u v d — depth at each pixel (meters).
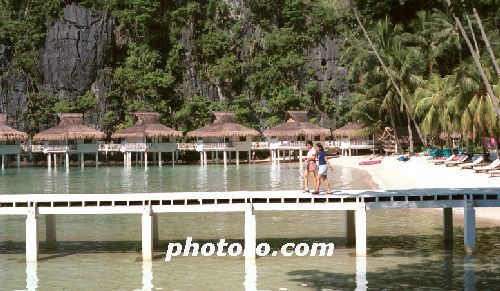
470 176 42.09
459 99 52.41
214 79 103.69
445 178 42.56
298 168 72.00
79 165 85.44
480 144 63.62
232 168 74.31
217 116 86.56
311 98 103.75
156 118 86.38
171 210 20.48
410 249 21.39
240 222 27.59
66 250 22.19
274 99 101.44
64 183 51.84
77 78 98.62
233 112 94.75
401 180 45.31
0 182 53.81
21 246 23.17
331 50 105.50
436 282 17.02
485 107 50.09
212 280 17.83
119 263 20.08
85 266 19.70
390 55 76.06
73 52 98.56
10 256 21.39
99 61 100.06
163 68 103.00
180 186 47.06
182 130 97.44
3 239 24.56
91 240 23.95
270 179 53.38
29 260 20.47
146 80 98.69
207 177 57.16
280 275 18.27
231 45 106.31
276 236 24.14
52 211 20.50
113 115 97.69
